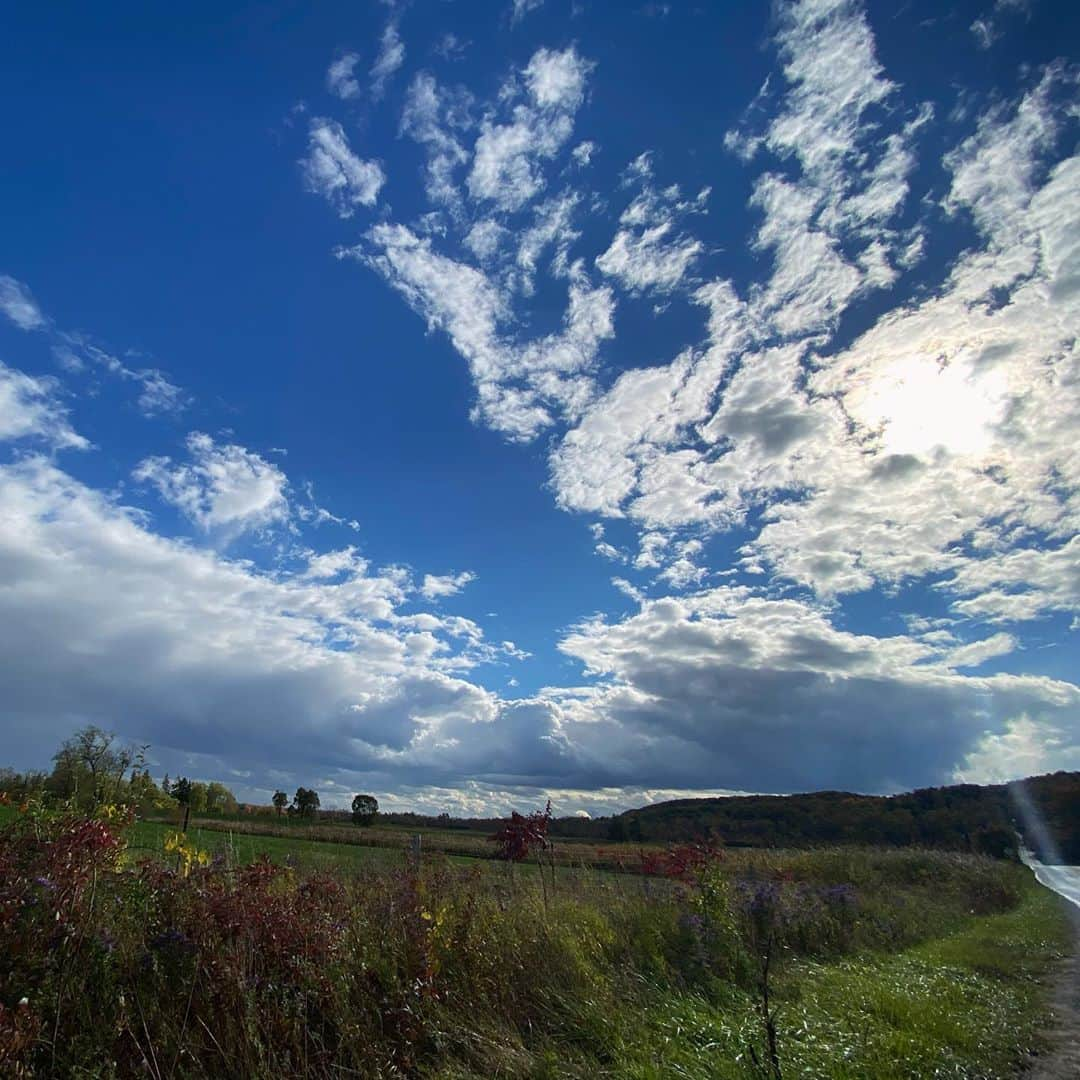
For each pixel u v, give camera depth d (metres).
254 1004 4.83
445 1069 5.13
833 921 12.00
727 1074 5.31
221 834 10.86
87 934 4.62
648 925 9.49
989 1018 7.80
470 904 7.71
